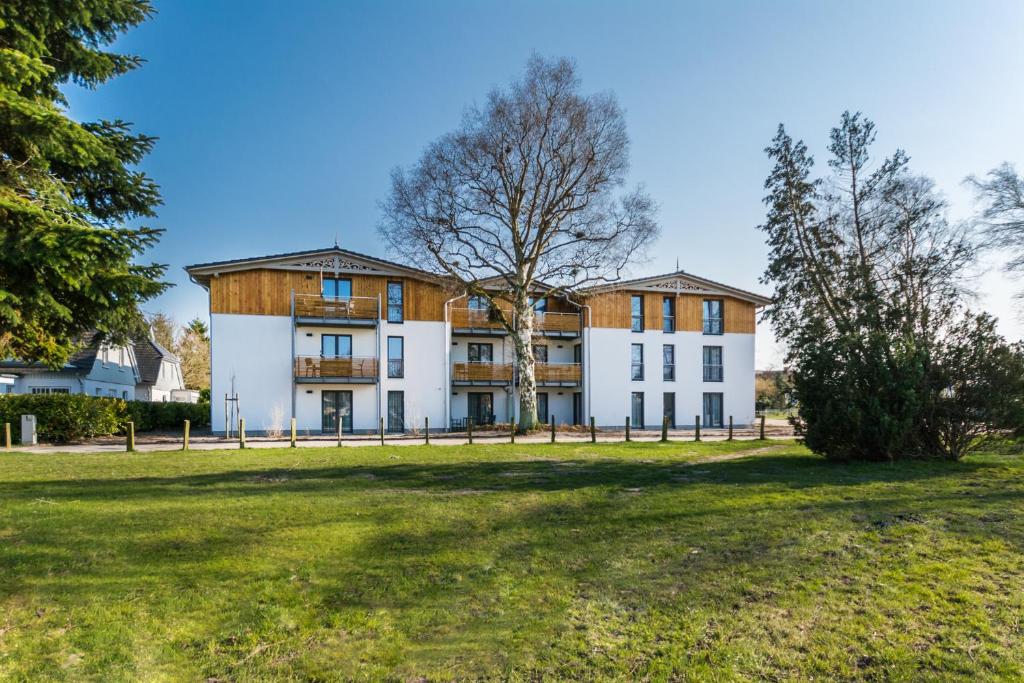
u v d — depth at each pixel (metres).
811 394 11.95
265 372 26.14
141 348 42.47
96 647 3.83
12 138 8.51
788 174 16.28
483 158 24.52
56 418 20.77
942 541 5.54
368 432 27.22
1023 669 3.33
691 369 32.38
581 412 31.39
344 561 5.50
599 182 25.02
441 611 4.43
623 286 30.55
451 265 26.11
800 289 15.88
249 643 3.96
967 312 11.29
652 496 8.27
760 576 4.87
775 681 3.35
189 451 16.67
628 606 4.42
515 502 8.07
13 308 7.90
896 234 14.95
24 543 5.86
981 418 10.86
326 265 26.98
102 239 7.49
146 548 5.79
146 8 10.31
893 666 3.43
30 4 8.80
